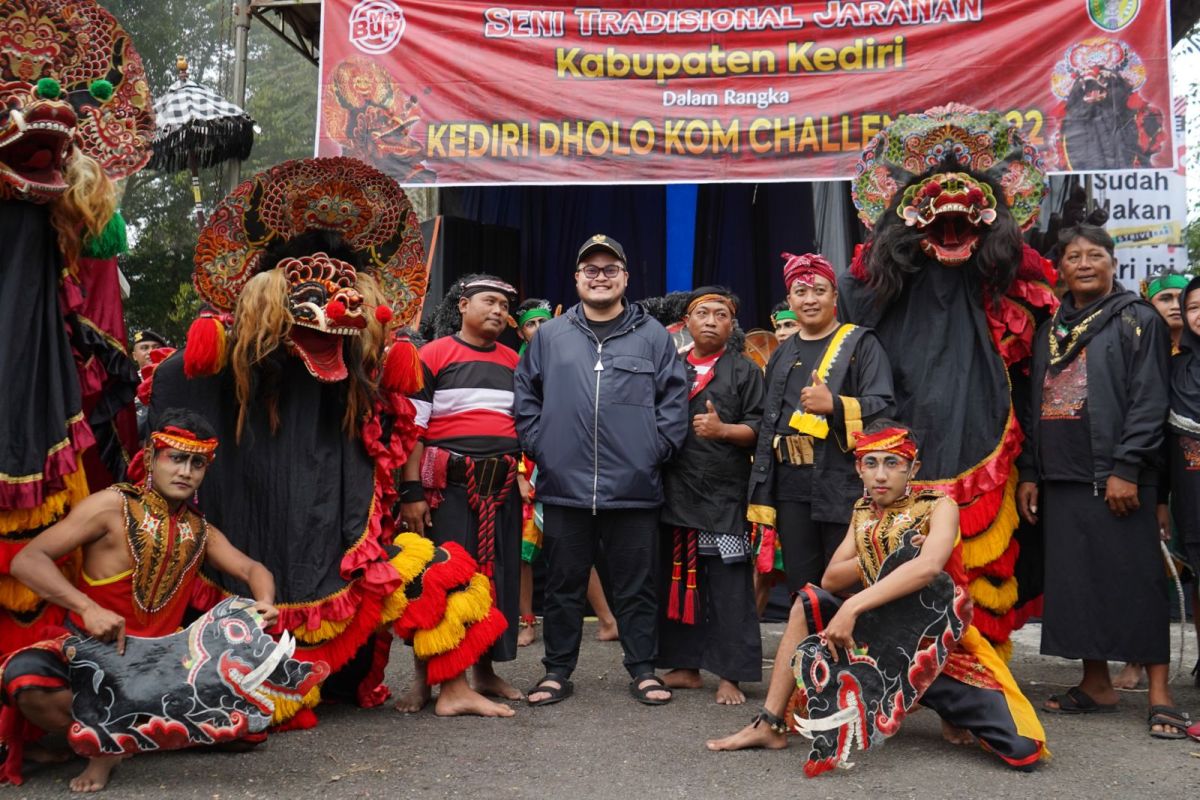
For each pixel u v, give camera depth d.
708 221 8.02
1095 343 4.07
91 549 3.21
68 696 3.02
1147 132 6.23
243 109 7.67
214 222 3.71
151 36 19.12
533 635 5.87
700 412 4.45
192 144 7.65
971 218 4.09
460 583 3.95
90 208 3.45
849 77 6.52
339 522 3.82
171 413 3.33
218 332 3.61
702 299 4.56
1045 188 4.33
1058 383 4.13
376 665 4.09
